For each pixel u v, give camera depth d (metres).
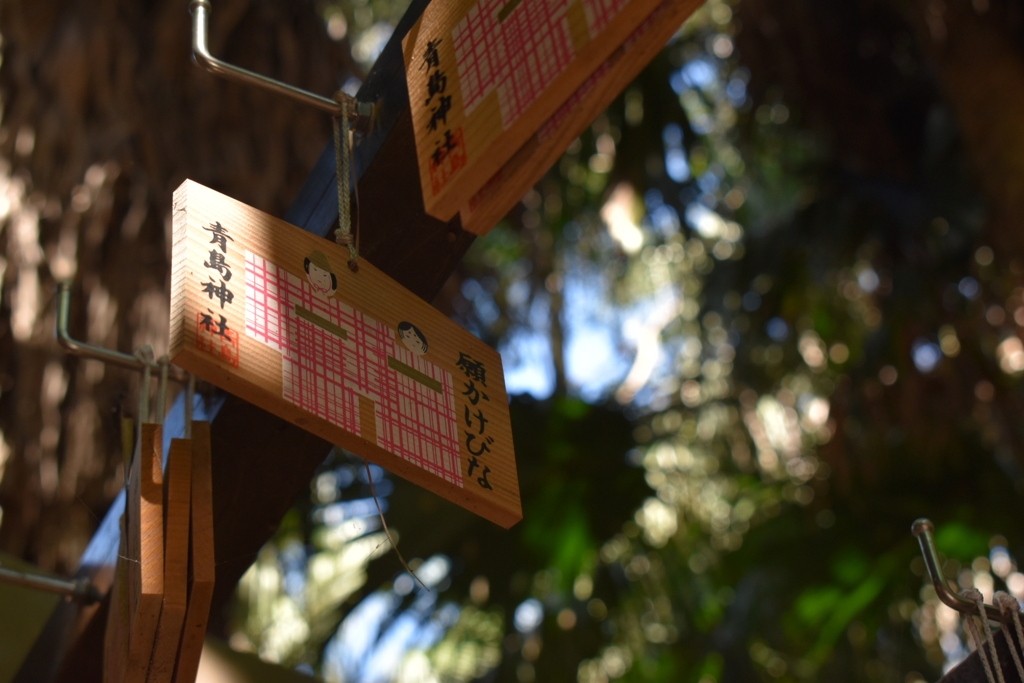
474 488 1.28
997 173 3.97
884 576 5.58
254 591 5.50
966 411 5.47
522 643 5.11
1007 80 3.98
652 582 5.92
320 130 3.91
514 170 1.20
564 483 4.94
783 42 5.64
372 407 1.21
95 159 3.47
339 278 1.29
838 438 5.64
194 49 1.38
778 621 5.93
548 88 1.10
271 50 3.96
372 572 4.77
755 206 6.75
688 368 7.77
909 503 5.62
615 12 1.05
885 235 5.81
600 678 6.05
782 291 6.36
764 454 7.05
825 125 5.79
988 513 5.46
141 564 1.14
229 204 1.20
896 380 5.56
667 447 6.76
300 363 1.16
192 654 1.17
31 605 2.19
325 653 4.95
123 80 3.63
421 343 1.35
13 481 2.98
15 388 3.17
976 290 5.58
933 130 5.56
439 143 1.26
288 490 1.71
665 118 5.92
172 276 1.11
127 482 1.44
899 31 5.54
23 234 3.27
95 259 3.34
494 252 6.92
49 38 3.67
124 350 3.25
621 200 6.09
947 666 6.04
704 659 5.84
